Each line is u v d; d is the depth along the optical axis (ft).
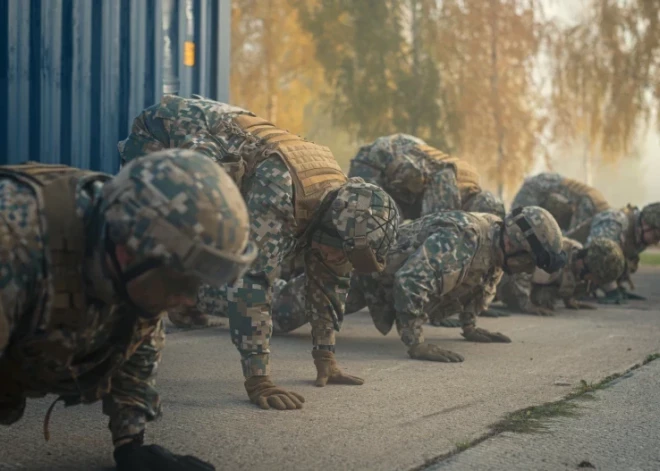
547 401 12.05
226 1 22.52
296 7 76.43
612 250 24.20
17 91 18.20
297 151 11.87
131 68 20.34
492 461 8.89
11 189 6.29
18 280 6.09
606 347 17.63
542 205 31.50
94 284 6.39
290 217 11.52
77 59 19.26
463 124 76.23
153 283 6.31
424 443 9.52
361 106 72.84
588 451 9.40
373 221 11.30
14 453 8.89
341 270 12.75
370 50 73.31
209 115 12.75
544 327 21.02
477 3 77.51
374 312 17.21
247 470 8.35
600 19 77.20
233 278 6.42
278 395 11.33
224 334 18.45
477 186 24.45
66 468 8.39
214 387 12.59
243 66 83.20
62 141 19.04
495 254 16.01
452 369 14.65
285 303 17.94
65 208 6.31
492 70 79.10
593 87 78.54
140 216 6.10
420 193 23.24
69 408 11.05
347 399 11.92
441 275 15.33
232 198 6.39
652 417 11.14
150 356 7.84
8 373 6.87
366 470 8.41
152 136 13.39
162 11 21.08
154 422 10.30
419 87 73.46
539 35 79.25
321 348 13.01
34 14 18.47
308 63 84.79
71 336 6.53
